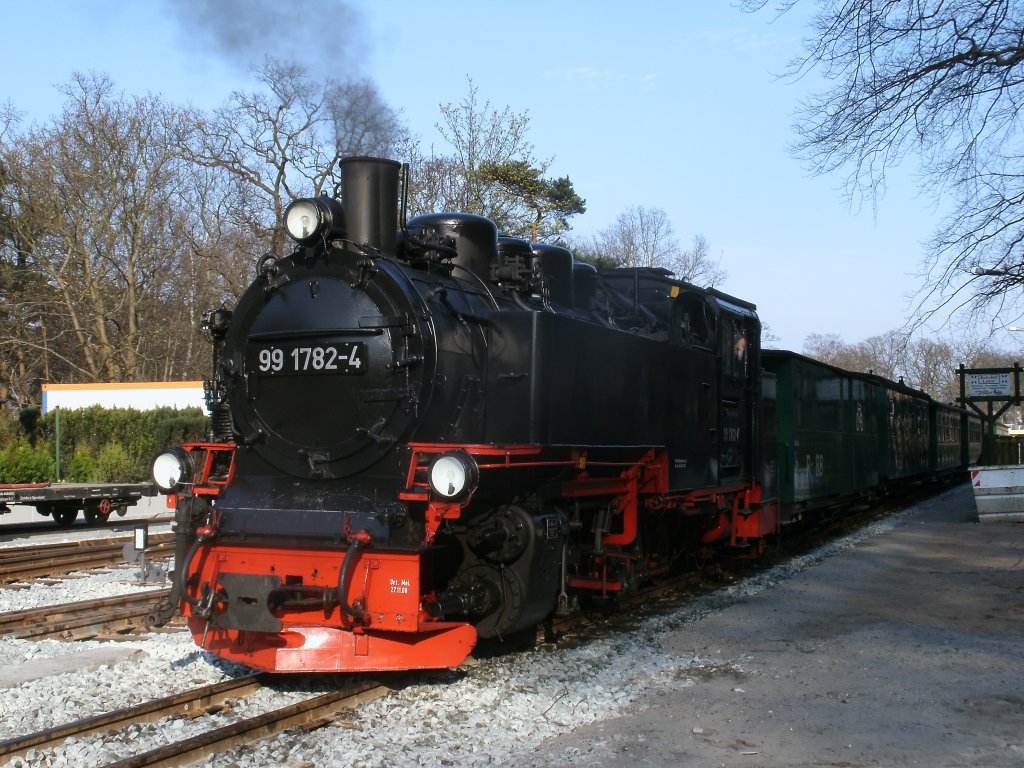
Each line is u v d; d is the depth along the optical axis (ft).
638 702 19.89
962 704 19.72
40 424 86.89
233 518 21.16
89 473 76.23
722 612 29.99
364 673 21.13
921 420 89.61
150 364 127.65
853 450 59.77
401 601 18.99
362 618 18.92
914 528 57.57
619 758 16.37
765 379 41.55
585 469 25.41
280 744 16.37
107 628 26.25
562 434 23.24
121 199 106.01
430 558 21.12
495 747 16.75
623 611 30.19
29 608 29.68
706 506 34.37
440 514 19.42
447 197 94.79
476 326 23.26
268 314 23.17
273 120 94.94
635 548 29.27
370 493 20.80
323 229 22.38
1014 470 59.06
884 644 25.30
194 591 20.89
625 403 26.94
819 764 16.16
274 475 22.63
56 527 57.67
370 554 19.40
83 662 22.21
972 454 130.82
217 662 22.03
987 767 16.07
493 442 22.84
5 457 68.90
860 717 18.81
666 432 29.76
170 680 20.59
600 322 30.19
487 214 92.79
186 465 22.62
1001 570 38.83
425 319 21.48
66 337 119.96
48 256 104.37
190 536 22.02
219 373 24.23
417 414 20.97
